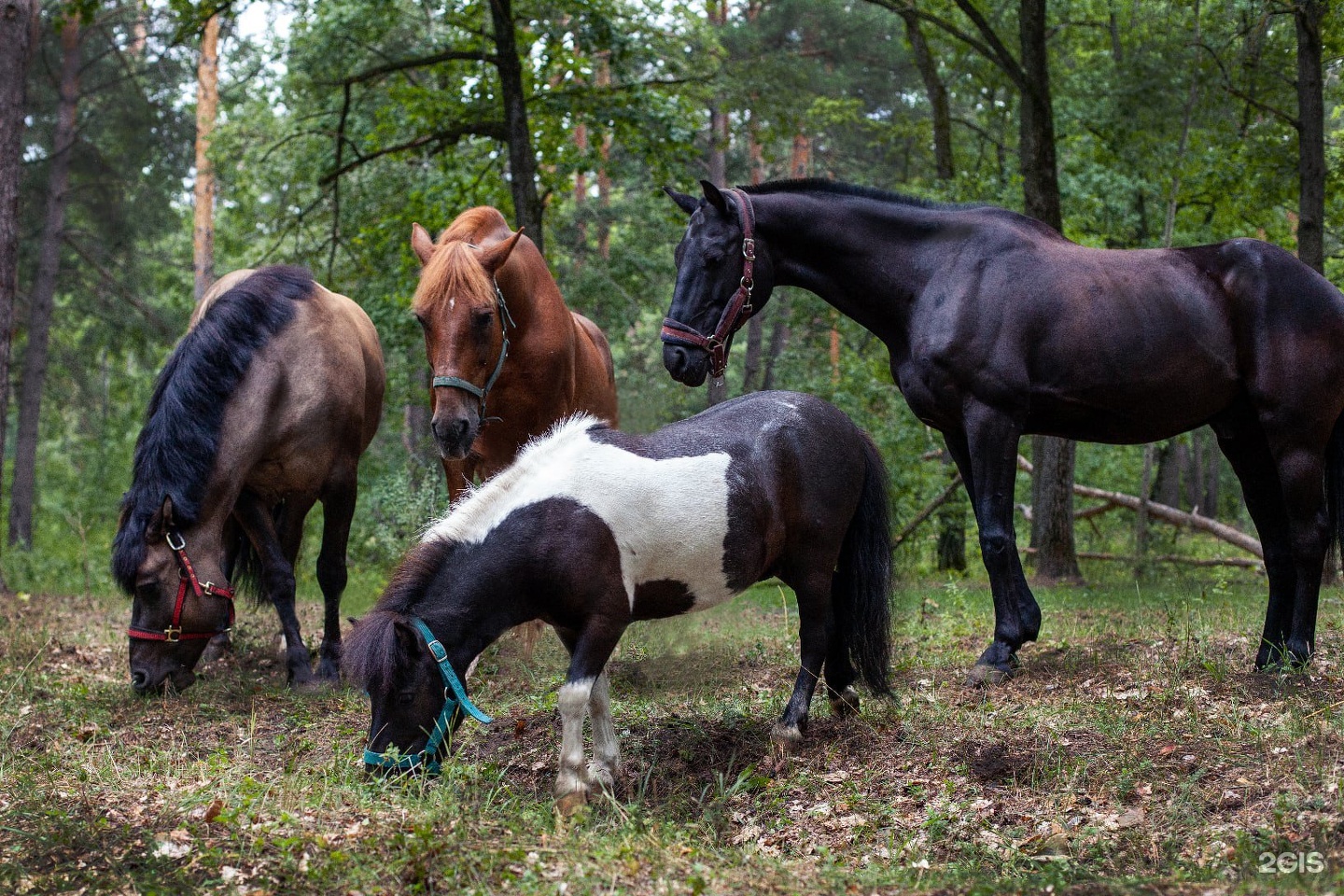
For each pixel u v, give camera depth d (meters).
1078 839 3.97
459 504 4.52
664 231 20.58
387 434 20.38
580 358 7.12
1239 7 10.93
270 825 3.96
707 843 4.17
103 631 8.92
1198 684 5.49
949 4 15.01
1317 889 3.16
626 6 13.95
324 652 6.96
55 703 6.20
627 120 13.52
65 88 20.89
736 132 16.92
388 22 14.15
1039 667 6.19
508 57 12.00
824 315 17.16
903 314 6.09
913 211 6.08
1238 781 4.22
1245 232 16.48
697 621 9.31
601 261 19.05
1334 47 10.50
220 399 6.32
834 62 22.45
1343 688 5.21
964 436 6.12
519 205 12.05
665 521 4.50
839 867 3.85
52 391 24.91
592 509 4.39
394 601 4.30
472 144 15.67
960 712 5.36
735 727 5.37
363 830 3.90
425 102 13.80
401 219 14.51
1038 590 11.12
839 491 5.11
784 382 18.16
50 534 22.83
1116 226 16.28
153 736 5.65
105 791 4.43
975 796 4.42
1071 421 5.91
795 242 6.09
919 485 14.77
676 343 5.85
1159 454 18.64
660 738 5.30
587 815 4.24
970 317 5.77
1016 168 16.14
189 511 6.16
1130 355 5.68
